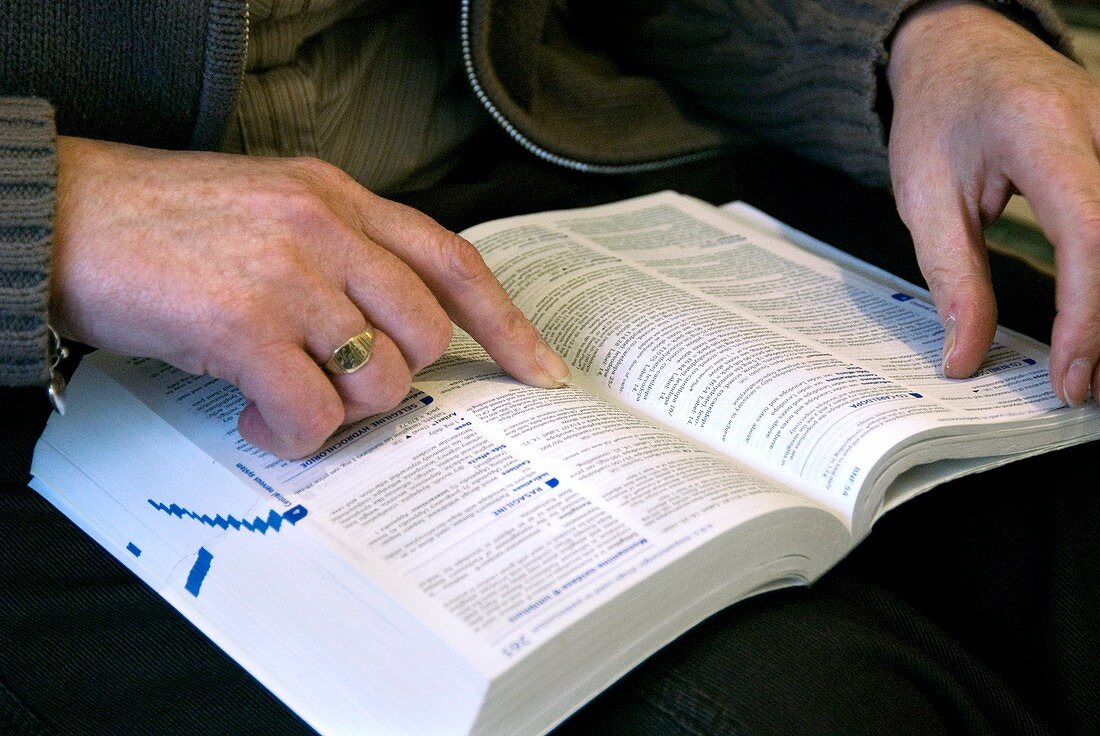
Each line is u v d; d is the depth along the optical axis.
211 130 0.62
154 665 0.48
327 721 0.40
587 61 0.93
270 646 0.42
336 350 0.48
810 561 0.49
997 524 0.60
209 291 0.46
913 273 0.78
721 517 0.44
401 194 0.82
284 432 0.47
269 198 0.48
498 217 0.82
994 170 0.62
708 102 0.95
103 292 0.47
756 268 0.74
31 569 0.51
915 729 0.44
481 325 0.53
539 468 0.47
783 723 0.41
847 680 0.44
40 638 0.49
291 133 0.70
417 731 0.37
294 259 0.47
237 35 0.58
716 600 0.45
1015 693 0.53
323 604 0.41
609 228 0.79
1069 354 0.55
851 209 0.88
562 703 0.40
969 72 0.68
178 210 0.48
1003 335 0.66
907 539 0.61
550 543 0.42
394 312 0.50
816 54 0.83
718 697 0.42
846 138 0.85
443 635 0.38
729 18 0.87
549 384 0.55
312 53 0.72
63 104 0.59
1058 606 0.57
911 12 0.78
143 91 0.60
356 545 0.43
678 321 0.62
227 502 0.47
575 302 0.66
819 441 0.52
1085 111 0.61
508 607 0.39
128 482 0.50
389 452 0.49
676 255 0.75
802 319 0.66
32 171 0.46
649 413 0.57
